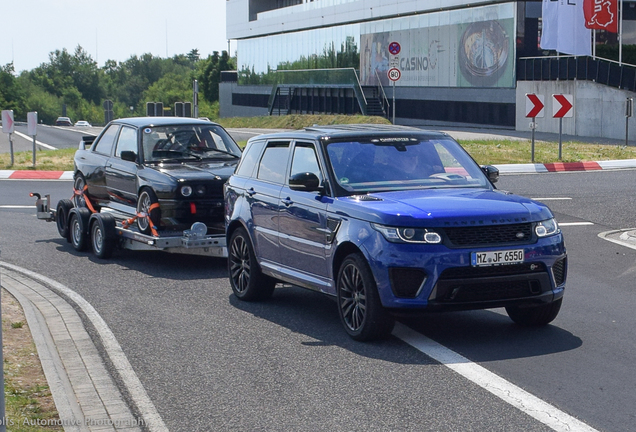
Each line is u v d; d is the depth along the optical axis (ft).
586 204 56.44
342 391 19.80
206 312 28.89
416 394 19.42
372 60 188.55
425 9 165.89
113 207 42.32
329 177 25.95
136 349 24.06
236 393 19.88
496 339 24.32
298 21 225.15
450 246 22.59
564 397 19.02
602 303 29.04
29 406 18.61
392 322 23.76
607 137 120.78
